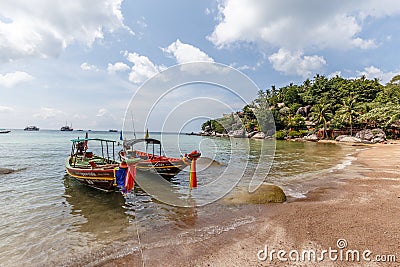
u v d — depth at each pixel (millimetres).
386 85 72875
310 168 15188
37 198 8859
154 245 5102
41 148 29859
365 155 22281
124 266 4410
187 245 5051
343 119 51594
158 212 7156
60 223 6547
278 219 6312
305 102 73625
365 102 60062
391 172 13195
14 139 53438
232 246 4945
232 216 6664
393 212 6570
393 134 47094
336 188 9719
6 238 5688
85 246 5230
